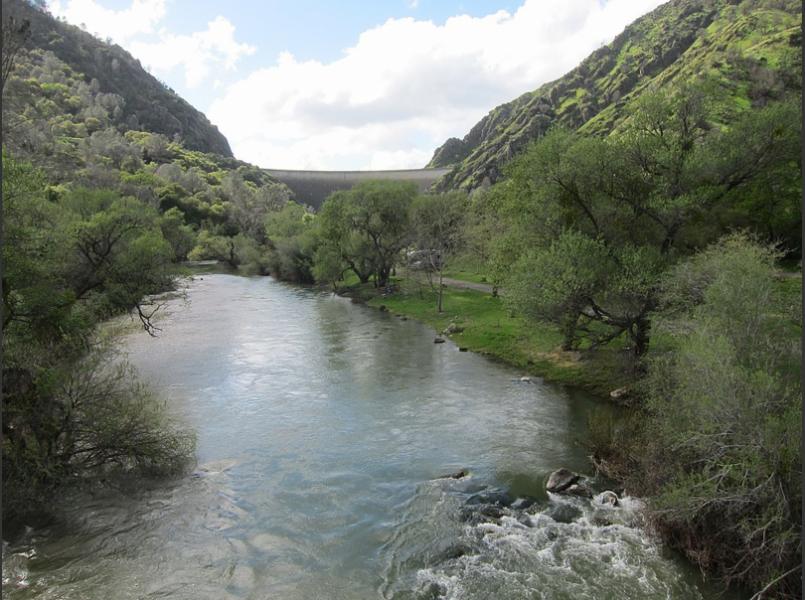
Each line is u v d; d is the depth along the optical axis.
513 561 13.94
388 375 32.62
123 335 41.81
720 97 26.98
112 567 13.95
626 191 27.34
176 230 79.44
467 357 36.75
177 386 30.53
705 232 26.12
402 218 66.81
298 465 20.20
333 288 75.94
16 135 36.59
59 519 16.23
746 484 12.35
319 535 15.48
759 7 171.62
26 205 21.03
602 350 31.39
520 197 32.03
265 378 32.16
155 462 19.28
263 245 118.44
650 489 15.30
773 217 28.73
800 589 10.91
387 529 15.76
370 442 22.36
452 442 22.20
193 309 59.41
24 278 19.14
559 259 25.03
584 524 15.48
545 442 21.91
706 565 12.78
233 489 18.31
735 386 13.30
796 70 71.38
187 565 14.08
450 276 76.50
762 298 15.89
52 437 17.48
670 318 22.02
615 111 182.00
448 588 12.98
